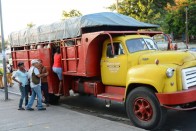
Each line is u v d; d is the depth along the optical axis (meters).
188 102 7.70
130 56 9.12
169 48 10.82
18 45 14.81
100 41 10.20
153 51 9.46
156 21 42.47
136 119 8.29
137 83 8.30
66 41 11.24
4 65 13.44
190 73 8.05
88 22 10.24
